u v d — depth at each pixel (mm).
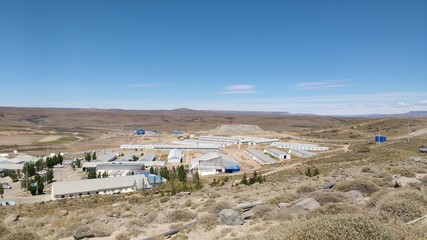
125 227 20641
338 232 8828
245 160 121250
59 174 110375
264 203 22016
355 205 16344
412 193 14914
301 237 9266
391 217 12891
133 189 77000
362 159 77875
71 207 47406
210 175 94750
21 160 130250
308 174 48312
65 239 19609
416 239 9617
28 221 28094
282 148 148250
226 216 18453
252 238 12797
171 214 21547
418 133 149000
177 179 67688
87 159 131375
